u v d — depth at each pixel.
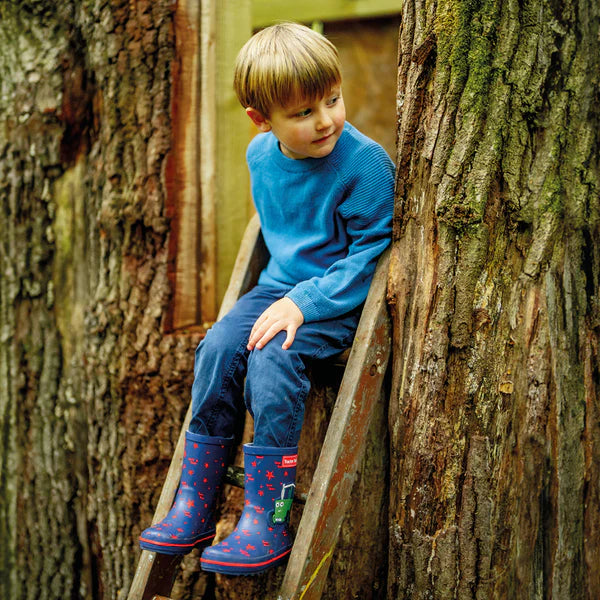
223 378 1.61
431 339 1.61
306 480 1.86
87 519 2.38
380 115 3.58
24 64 2.35
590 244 1.70
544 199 1.61
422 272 1.62
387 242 1.68
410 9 1.60
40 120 2.34
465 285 1.57
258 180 1.79
